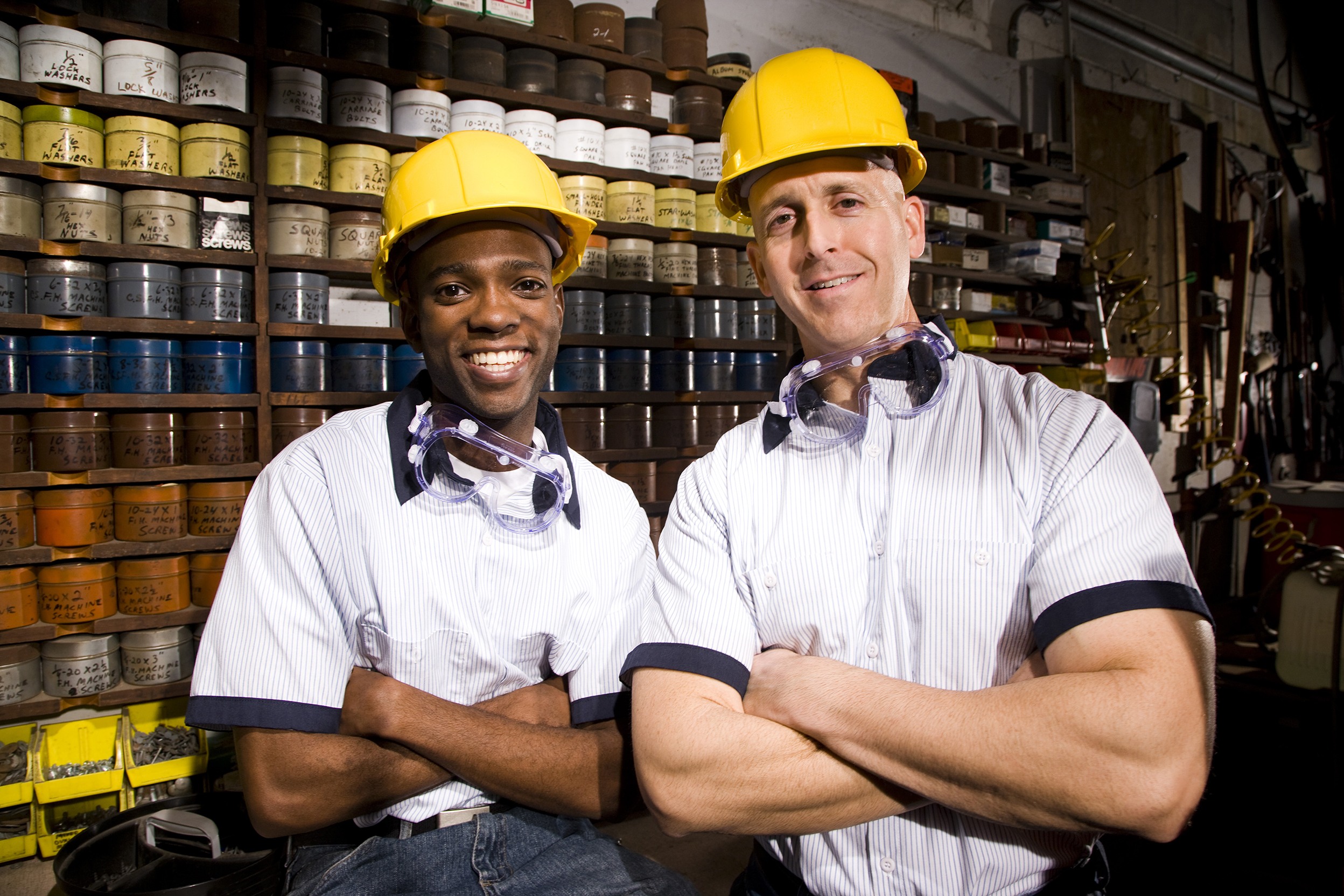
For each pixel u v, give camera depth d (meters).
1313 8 5.81
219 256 2.07
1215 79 5.00
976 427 0.94
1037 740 0.74
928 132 3.37
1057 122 4.30
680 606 0.96
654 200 2.67
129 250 1.98
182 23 2.06
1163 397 4.42
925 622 0.89
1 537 1.92
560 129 2.50
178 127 2.08
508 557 1.22
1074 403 0.91
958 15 3.96
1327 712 2.13
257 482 1.21
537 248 1.20
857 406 1.00
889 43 3.72
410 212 1.19
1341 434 5.37
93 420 1.99
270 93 2.12
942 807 0.88
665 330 2.66
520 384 1.18
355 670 1.14
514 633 1.21
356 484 1.19
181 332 2.03
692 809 0.87
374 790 1.09
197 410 2.09
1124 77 4.65
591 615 1.25
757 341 2.78
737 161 1.02
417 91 2.27
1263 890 1.92
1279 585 2.38
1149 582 0.78
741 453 1.03
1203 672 0.76
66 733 2.03
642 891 1.14
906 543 0.91
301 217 2.15
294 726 1.06
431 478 1.22
